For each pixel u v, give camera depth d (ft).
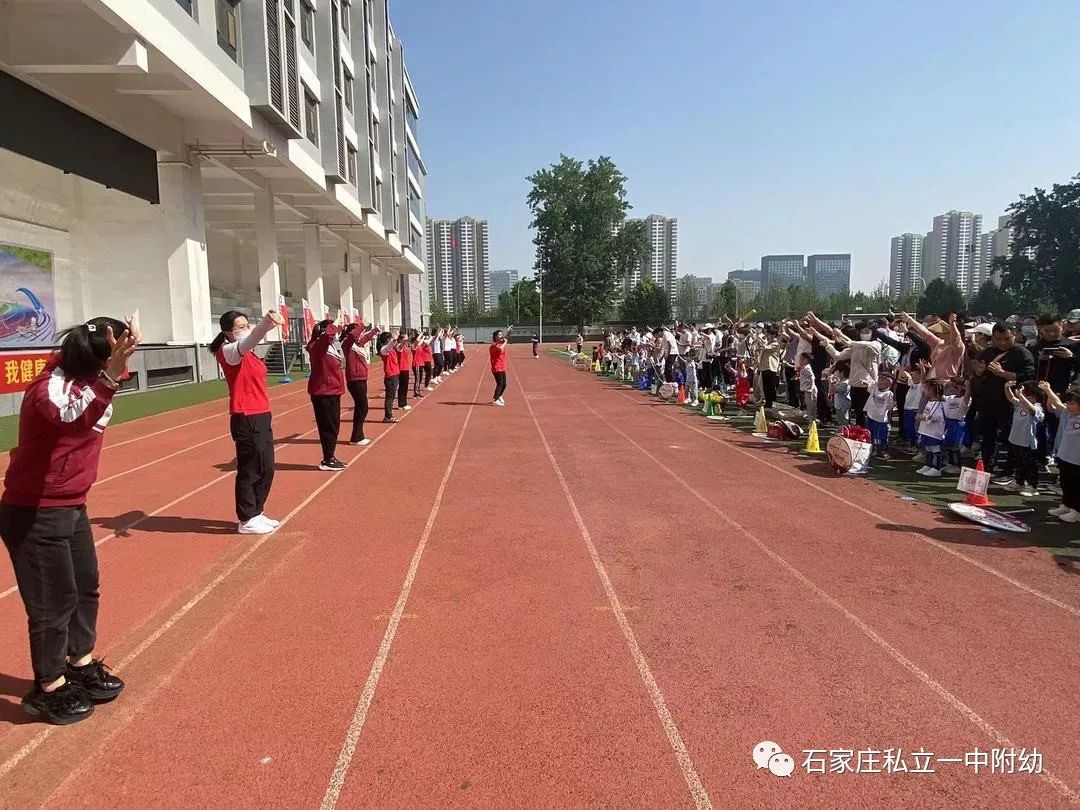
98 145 51.78
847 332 40.50
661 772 9.32
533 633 13.39
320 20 85.92
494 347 54.70
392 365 44.45
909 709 10.78
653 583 15.92
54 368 10.40
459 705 10.91
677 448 33.83
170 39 45.47
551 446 34.63
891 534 19.47
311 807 8.63
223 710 10.80
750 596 15.15
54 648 10.34
